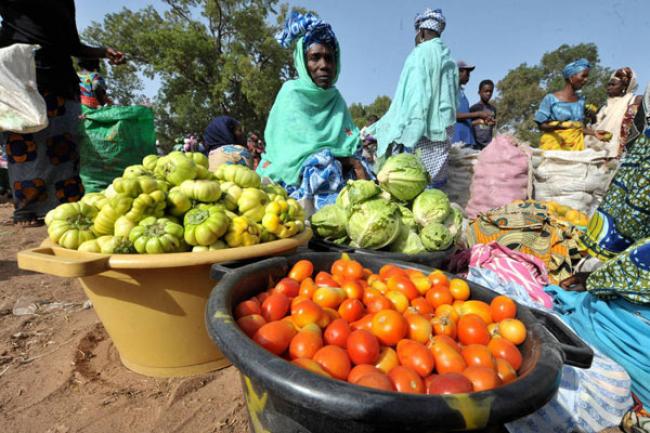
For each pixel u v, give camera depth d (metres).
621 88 6.13
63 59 4.50
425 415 0.78
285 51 27.92
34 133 4.57
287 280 1.62
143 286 1.74
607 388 1.70
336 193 3.41
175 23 29.06
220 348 1.04
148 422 1.71
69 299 3.03
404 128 3.84
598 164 3.98
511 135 4.19
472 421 0.79
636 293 1.72
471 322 1.41
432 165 4.02
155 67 25.45
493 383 1.04
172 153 2.25
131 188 1.90
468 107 5.89
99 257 1.62
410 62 3.83
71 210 1.92
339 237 2.76
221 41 29.42
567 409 1.70
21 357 2.20
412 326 1.38
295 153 3.42
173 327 1.88
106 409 1.78
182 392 1.91
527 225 2.82
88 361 2.18
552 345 1.13
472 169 4.59
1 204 8.38
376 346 1.22
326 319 1.39
